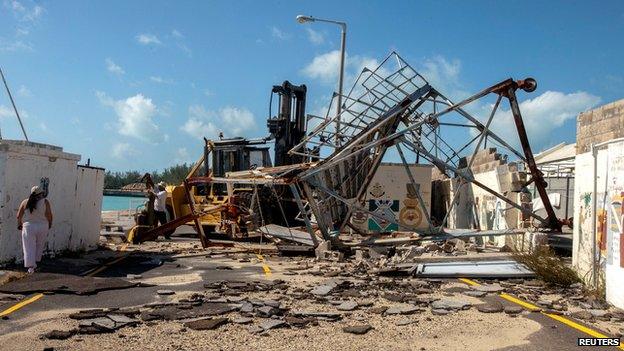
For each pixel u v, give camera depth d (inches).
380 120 607.5
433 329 295.4
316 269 521.7
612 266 357.1
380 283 433.7
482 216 764.6
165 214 839.7
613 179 359.9
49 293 378.6
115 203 2377.0
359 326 294.7
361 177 702.5
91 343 262.1
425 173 941.2
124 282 421.1
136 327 291.4
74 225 613.6
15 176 488.1
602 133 418.3
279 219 868.6
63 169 582.2
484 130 570.6
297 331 287.1
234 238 798.5
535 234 546.9
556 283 432.8
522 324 307.3
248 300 355.9
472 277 463.2
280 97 900.6
